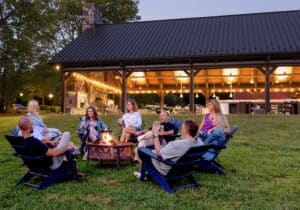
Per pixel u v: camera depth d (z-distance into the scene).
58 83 28.55
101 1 31.66
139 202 4.25
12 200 4.35
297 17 19.91
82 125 7.53
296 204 4.20
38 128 6.38
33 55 24.58
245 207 4.07
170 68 18.30
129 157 6.39
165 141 6.68
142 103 35.94
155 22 22.77
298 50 15.95
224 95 32.47
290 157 7.27
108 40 20.61
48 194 4.60
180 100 38.00
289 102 19.34
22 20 23.47
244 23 20.27
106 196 4.52
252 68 19.19
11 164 6.61
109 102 25.83
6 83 25.06
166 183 4.71
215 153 5.71
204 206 4.09
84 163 6.66
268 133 10.94
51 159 4.94
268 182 5.27
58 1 28.12
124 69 18.75
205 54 16.92
